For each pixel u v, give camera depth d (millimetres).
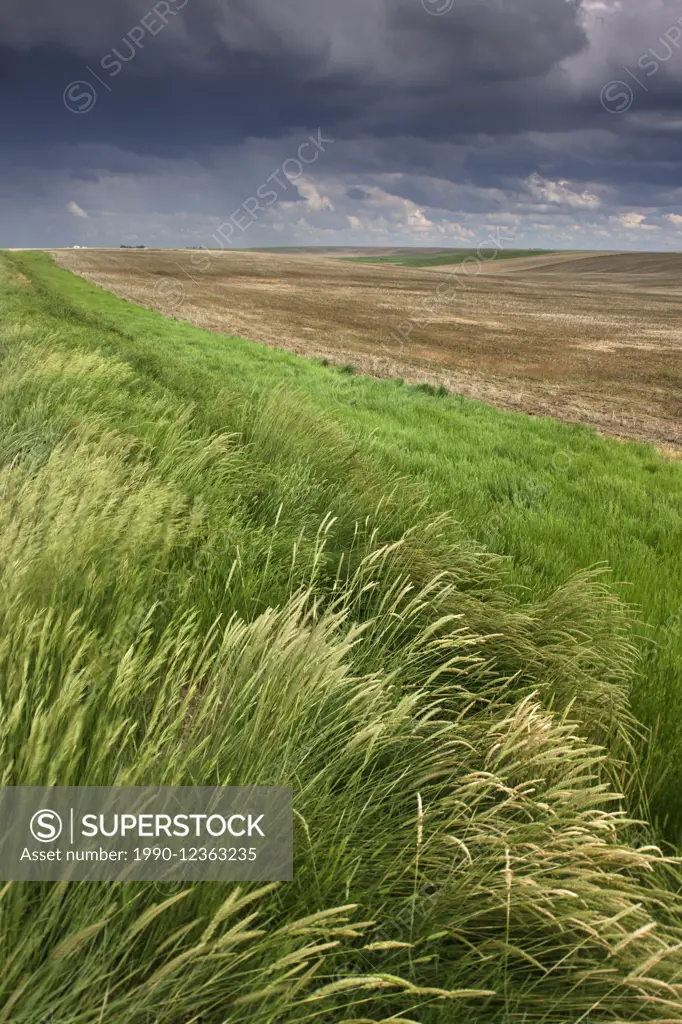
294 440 6082
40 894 1253
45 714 1463
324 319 41031
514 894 1507
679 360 29469
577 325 44844
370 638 2871
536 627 3363
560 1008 1402
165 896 1345
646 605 4168
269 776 1662
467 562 4023
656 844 2141
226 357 19203
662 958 1514
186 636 2510
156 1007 1166
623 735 2510
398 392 15992
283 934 1293
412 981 1424
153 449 4891
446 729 2096
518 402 18547
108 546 2662
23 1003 1072
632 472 8977
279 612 2674
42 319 15859
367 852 1676
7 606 1936
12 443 4254
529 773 2119
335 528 4250
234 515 3881
